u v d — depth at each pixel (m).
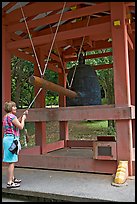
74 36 3.54
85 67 4.05
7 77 4.00
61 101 5.57
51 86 3.03
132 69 4.23
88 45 4.40
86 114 3.31
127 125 3.11
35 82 2.73
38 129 4.72
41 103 4.78
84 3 4.00
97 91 4.02
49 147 4.92
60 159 3.52
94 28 3.42
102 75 10.72
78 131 11.05
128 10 3.63
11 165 2.87
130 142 3.10
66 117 3.44
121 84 3.16
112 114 3.15
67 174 3.30
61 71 5.68
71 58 5.70
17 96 10.52
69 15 3.62
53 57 5.45
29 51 5.07
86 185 2.77
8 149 2.88
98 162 3.29
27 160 3.72
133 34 4.16
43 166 3.62
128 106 3.09
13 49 4.08
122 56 3.19
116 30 3.24
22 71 10.53
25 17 3.99
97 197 2.37
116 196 2.38
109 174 3.22
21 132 9.17
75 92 3.84
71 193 2.50
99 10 3.42
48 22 3.76
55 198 2.52
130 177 3.00
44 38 3.71
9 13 3.98
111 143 3.17
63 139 5.66
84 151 4.93
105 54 5.47
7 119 2.93
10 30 4.01
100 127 11.71
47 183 2.90
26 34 4.82
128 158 3.09
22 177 3.19
